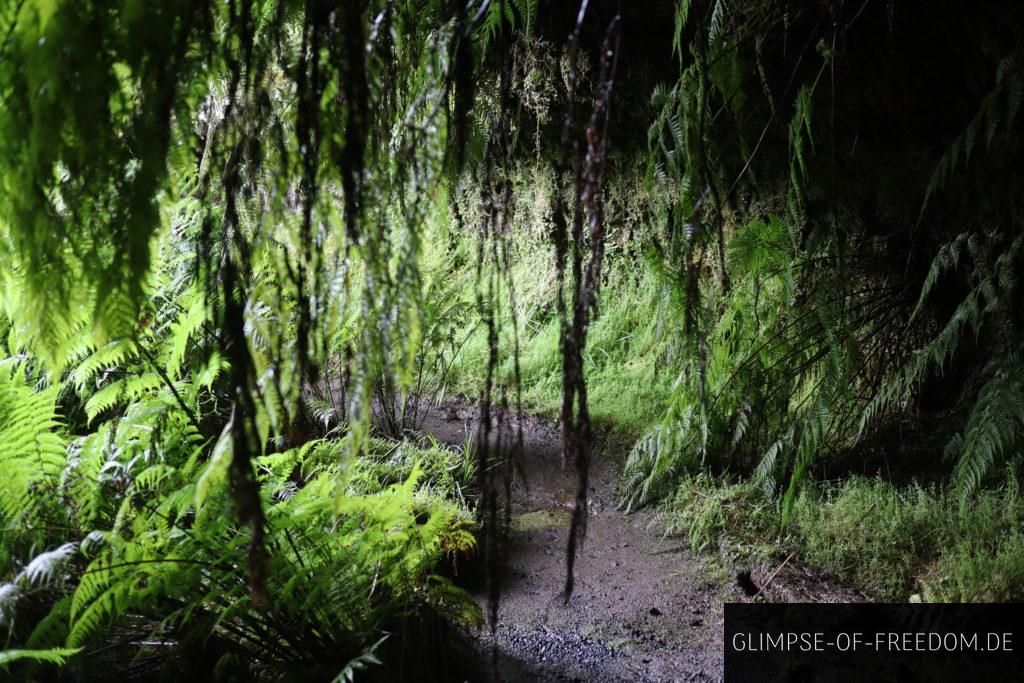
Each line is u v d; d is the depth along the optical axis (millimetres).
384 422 4602
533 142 5305
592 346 5293
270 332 1104
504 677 2719
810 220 4199
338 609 2557
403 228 1184
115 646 2490
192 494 2291
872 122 3686
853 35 3412
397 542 2600
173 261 2705
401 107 1367
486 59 1762
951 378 3941
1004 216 3568
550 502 4055
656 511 3928
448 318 4691
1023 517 3121
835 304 3713
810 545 3361
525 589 3316
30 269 948
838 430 3922
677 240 2605
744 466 4051
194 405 2973
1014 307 3645
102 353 1456
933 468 3744
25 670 2289
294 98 1128
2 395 2559
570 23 4488
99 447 2758
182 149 994
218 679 2523
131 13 805
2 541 2508
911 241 3818
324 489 2646
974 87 3338
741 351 3732
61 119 834
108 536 2273
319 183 1085
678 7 2707
